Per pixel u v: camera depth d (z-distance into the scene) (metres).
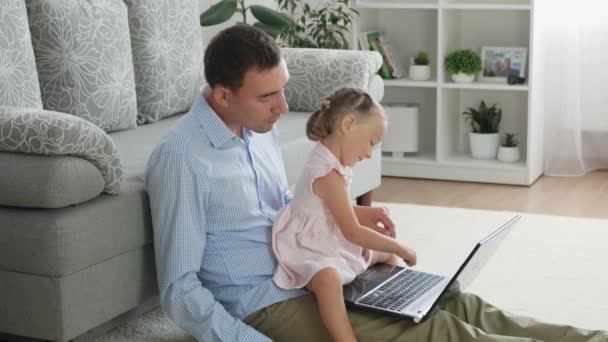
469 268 1.86
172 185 1.84
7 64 2.37
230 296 1.92
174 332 2.29
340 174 1.93
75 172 1.84
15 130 1.83
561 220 3.28
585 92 4.07
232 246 1.92
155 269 2.08
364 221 2.09
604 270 2.75
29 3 2.61
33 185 1.82
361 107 1.92
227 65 1.83
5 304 1.92
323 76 3.16
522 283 2.64
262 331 1.90
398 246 1.92
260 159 2.03
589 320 2.38
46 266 1.84
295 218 1.95
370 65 3.19
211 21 3.96
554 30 3.98
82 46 2.68
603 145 4.10
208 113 1.90
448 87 3.96
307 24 4.44
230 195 1.90
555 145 4.06
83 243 1.87
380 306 1.86
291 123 2.96
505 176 3.93
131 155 2.40
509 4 3.80
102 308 1.95
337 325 1.81
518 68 4.00
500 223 3.27
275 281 1.90
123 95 2.81
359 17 4.13
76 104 2.67
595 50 4.01
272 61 1.83
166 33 3.06
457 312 1.93
